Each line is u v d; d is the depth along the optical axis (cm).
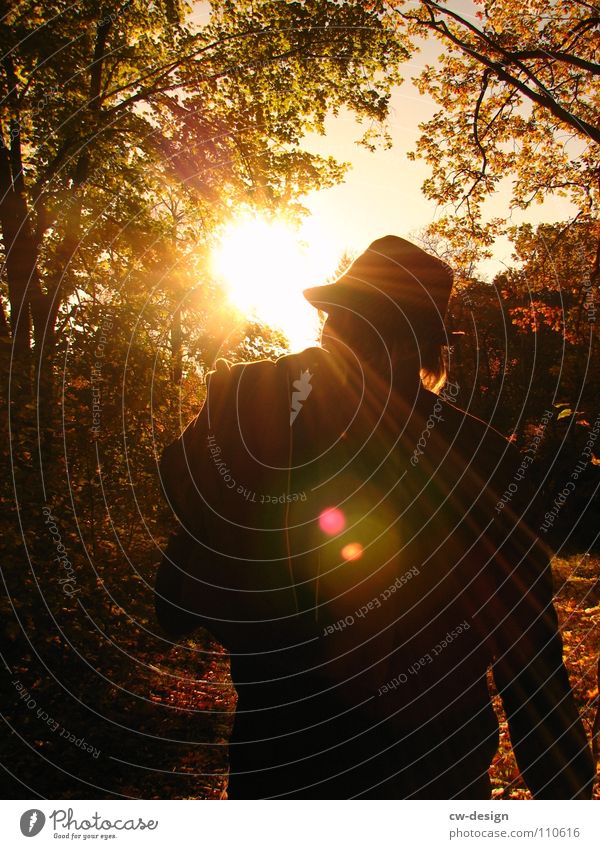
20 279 1038
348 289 119
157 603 125
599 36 1117
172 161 1322
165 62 1359
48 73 1164
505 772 339
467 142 1271
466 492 116
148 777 495
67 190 1199
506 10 1167
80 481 639
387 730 115
